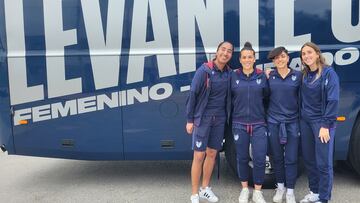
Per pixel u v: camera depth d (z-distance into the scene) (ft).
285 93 15.19
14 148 17.51
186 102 16.35
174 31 16.66
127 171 20.88
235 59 16.66
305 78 14.90
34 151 17.56
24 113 17.19
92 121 17.17
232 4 16.51
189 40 16.67
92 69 16.87
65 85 16.97
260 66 16.67
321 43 16.55
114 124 17.16
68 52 16.84
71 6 16.71
